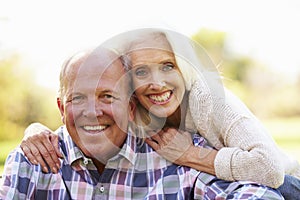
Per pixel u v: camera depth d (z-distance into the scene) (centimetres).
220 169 196
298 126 980
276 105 1012
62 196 200
